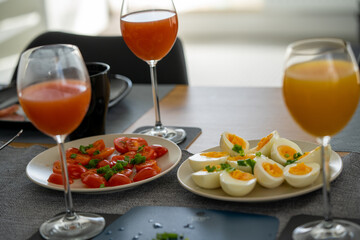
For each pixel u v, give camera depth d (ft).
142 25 3.81
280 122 4.17
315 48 2.51
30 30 15.92
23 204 3.18
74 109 2.76
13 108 4.83
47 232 2.77
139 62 6.34
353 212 2.71
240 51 17.58
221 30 20.56
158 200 3.05
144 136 3.80
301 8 21.40
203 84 14.35
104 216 2.93
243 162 3.01
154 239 2.58
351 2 20.52
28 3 15.67
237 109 4.56
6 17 14.70
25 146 4.14
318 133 2.57
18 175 3.58
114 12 22.48
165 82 6.28
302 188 2.87
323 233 2.45
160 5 3.93
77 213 2.97
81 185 3.22
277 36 19.17
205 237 2.56
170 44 3.99
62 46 2.85
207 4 22.79
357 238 2.38
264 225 2.61
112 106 4.78
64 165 2.83
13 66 15.23
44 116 2.72
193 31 20.72
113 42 6.44
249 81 14.32
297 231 2.53
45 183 3.23
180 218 2.78
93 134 4.13
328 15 21.03
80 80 2.79
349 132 3.87
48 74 2.72
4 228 2.93
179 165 3.49
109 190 3.08
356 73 2.48
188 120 4.42
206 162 3.11
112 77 5.51
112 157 3.50
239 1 22.36
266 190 2.91
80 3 19.12
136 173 3.33
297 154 3.15
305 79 2.44
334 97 2.42
